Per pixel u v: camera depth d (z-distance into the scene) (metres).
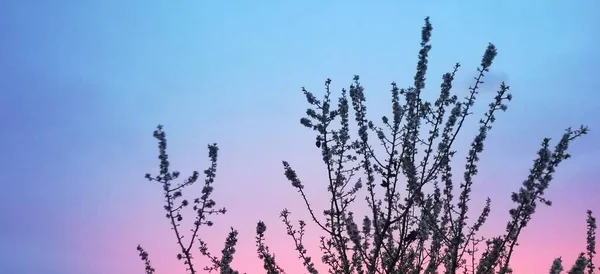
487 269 8.34
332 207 9.23
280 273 9.75
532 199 8.08
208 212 9.98
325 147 9.14
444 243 9.07
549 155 8.09
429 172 8.70
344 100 9.43
